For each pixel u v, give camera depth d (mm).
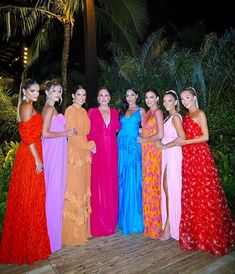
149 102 3334
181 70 5832
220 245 2895
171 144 3131
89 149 3258
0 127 7367
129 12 6539
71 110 3217
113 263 2826
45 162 3049
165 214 3303
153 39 7164
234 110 5371
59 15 6496
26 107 2789
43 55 11125
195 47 8719
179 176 3162
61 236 3172
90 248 3137
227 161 4488
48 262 2881
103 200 3404
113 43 7738
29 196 2816
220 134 5211
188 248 3006
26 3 6918
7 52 10797
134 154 3455
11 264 2861
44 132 2973
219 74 6008
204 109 5445
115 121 3490
